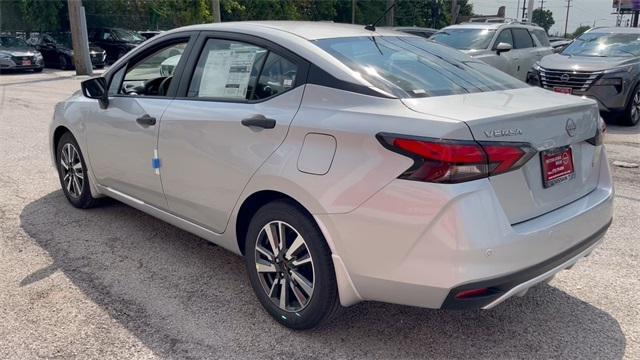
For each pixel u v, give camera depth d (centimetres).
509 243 248
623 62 923
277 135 296
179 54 382
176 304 338
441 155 239
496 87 324
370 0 4475
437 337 304
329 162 271
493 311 331
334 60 297
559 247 273
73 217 484
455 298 247
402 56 333
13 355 285
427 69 323
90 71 2050
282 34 325
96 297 345
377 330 310
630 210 507
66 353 287
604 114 936
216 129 330
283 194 298
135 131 394
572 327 313
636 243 429
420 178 244
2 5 2675
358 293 274
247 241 323
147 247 423
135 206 425
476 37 1112
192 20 3098
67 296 346
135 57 421
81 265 391
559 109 279
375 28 387
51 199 532
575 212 287
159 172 378
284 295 306
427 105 267
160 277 374
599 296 348
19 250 415
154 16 3055
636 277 373
